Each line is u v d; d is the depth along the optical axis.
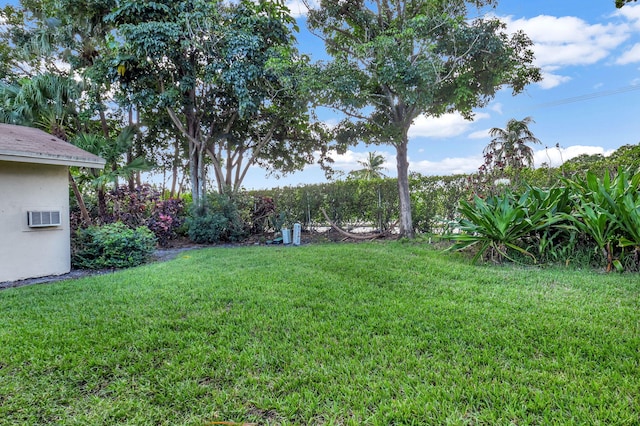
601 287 3.72
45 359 2.36
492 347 2.38
